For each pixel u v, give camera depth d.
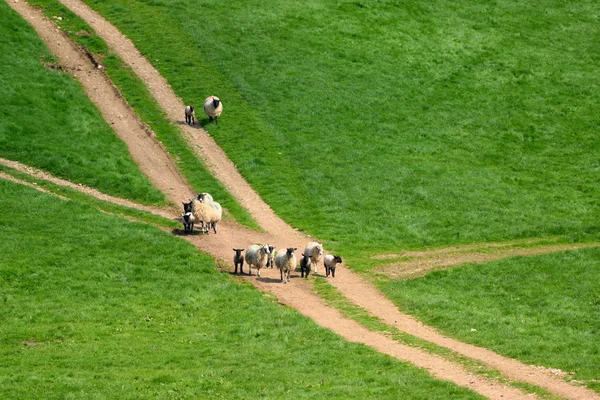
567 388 32.56
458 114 77.31
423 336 39.56
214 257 49.94
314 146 68.69
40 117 67.56
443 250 54.75
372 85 79.62
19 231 50.41
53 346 37.66
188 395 32.00
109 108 71.81
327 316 42.03
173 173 63.28
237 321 41.00
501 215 60.50
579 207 62.94
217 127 70.31
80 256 48.03
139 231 51.72
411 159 68.75
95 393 32.16
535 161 71.12
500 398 31.34
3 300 42.56
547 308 44.25
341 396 31.34
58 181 60.03
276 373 34.19
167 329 40.00
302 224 57.12
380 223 58.03
